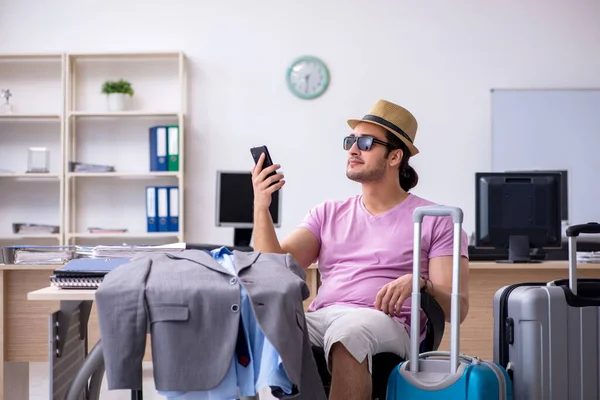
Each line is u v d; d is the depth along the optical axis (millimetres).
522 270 3514
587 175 5773
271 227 2506
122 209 5852
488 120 5816
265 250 2477
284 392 1831
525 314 2225
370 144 2514
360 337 2111
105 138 5836
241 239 5000
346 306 2408
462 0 5816
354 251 2514
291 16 5824
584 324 2248
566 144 5777
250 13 5840
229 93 5824
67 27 5852
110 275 1801
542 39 5832
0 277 3199
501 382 2014
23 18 5848
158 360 1737
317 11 5824
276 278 1867
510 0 5820
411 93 5812
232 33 5840
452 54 5824
